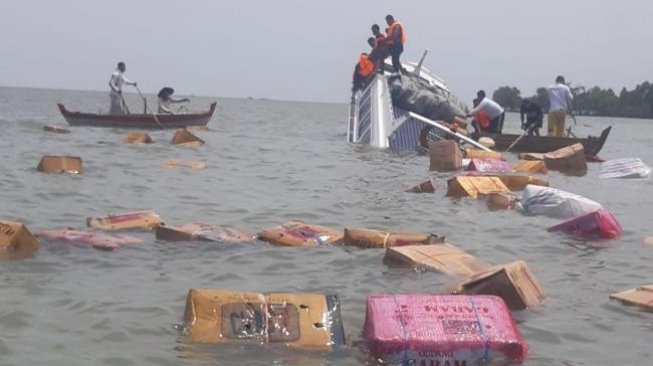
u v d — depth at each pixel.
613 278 7.98
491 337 5.40
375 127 24.27
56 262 7.73
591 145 22.92
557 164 18.97
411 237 8.80
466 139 20.98
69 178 14.45
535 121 24.70
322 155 21.64
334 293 7.04
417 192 13.88
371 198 13.15
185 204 12.15
